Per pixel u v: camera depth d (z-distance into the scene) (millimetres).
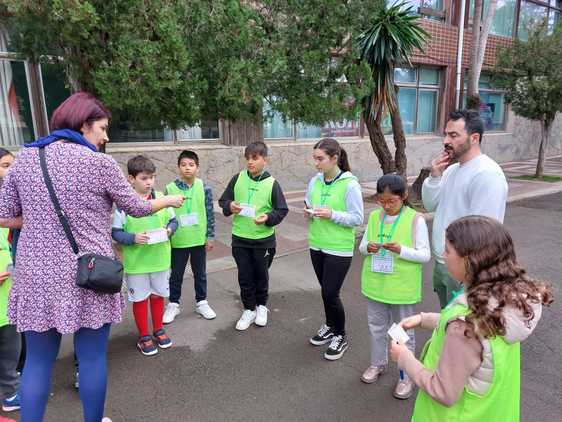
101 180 2027
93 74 3971
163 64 4004
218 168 9367
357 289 4871
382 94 7914
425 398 1590
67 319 1974
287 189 10930
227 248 6238
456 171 2637
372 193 10531
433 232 2766
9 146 7301
